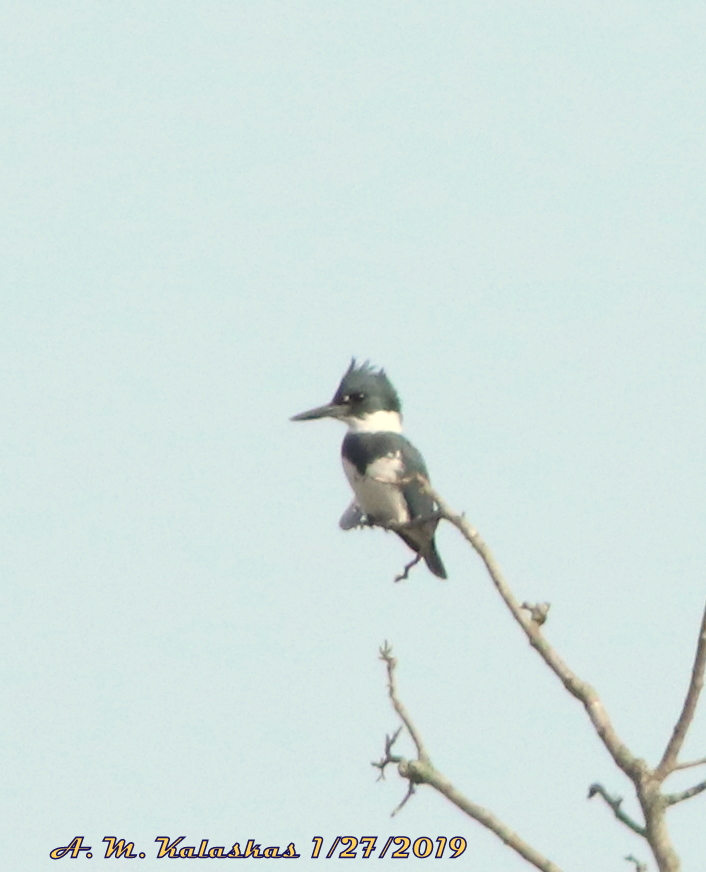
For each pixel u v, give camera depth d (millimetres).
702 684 7965
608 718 8180
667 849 7812
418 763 8273
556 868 7973
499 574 8539
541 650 8352
